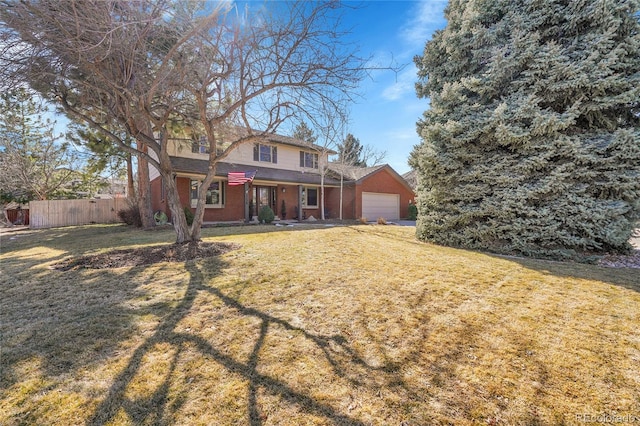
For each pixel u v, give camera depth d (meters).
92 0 4.07
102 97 6.27
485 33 6.66
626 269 5.14
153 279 4.42
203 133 8.10
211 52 5.37
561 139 5.91
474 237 7.15
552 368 2.27
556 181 6.06
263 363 2.34
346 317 3.16
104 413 1.82
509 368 2.27
